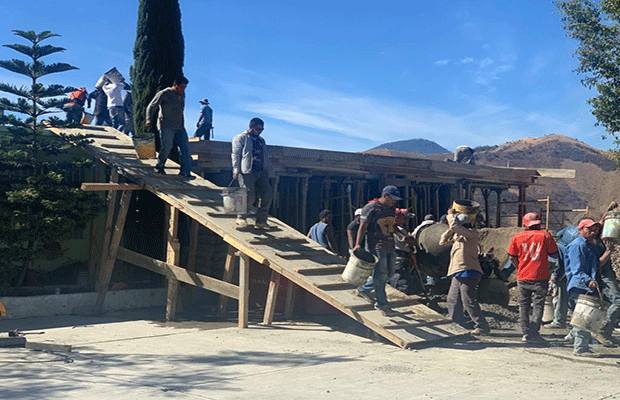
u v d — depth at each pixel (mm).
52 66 12383
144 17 15109
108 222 12516
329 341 9445
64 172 12867
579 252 8812
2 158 12023
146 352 8297
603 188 57375
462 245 10234
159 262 11758
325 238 12500
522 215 25516
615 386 6668
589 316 8336
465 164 21766
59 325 10633
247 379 6734
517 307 12406
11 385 6250
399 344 8922
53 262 13945
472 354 8539
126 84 18922
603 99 24406
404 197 20312
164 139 12664
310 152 16484
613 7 23500
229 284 10953
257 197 11828
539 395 6219
